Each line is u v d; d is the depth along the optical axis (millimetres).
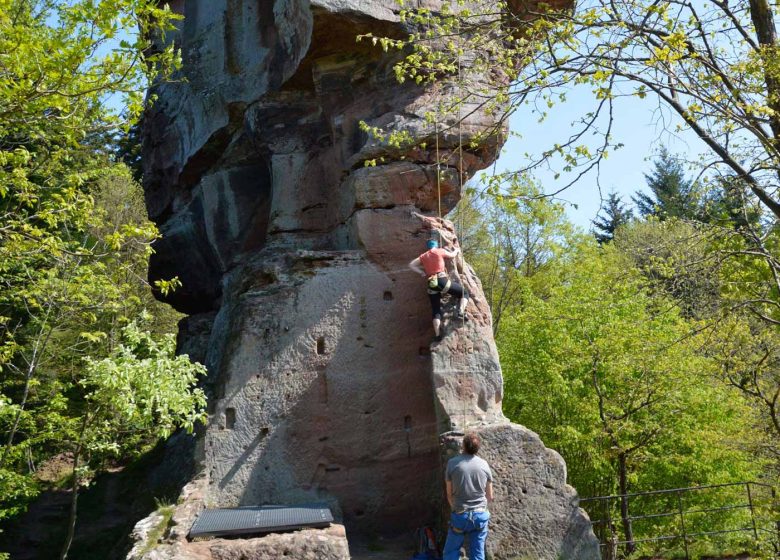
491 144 11867
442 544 9453
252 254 13672
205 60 15883
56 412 11953
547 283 21828
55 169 11797
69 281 11156
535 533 9148
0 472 10969
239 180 14711
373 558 9250
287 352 10508
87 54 7723
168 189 17625
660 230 15758
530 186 10273
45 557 13211
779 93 8430
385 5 11617
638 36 8266
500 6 10023
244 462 9930
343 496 10109
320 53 12250
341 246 12016
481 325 10625
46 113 9148
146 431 16172
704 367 12469
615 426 12383
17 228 10250
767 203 8320
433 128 11359
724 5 9102
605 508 13094
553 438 14219
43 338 12148
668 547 13273
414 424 10594
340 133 12219
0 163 9438
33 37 7996
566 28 8148
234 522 8547
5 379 16203
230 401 10164
